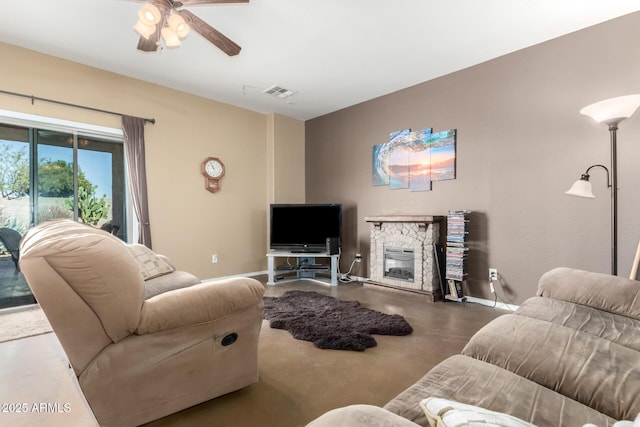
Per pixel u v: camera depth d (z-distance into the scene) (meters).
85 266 1.19
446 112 3.84
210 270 4.58
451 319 3.00
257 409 1.60
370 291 4.14
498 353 1.32
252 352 1.73
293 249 4.86
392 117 4.39
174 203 4.23
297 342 2.44
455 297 3.53
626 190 2.70
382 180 4.50
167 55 3.35
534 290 3.18
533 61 3.18
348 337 2.45
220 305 1.55
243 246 4.98
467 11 2.65
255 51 3.28
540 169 3.15
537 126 3.16
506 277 3.36
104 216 3.82
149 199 4.00
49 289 1.18
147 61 3.48
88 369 1.30
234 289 1.62
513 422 0.58
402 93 4.28
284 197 5.36
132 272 1.32
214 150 4.65
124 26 2.82
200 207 4.48
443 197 3.87
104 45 3.14
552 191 3.08
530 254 3.20
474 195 3.60
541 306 1.89
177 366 1.48
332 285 4.48
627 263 2.69
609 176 2.77
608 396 1.03
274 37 3.03
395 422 0.55
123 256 1.31
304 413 1.57
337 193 5.14
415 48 3.24
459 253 3.48
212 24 2.81
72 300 1.22
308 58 3.44
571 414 0.90
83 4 2.52
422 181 4.05
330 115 5.24
